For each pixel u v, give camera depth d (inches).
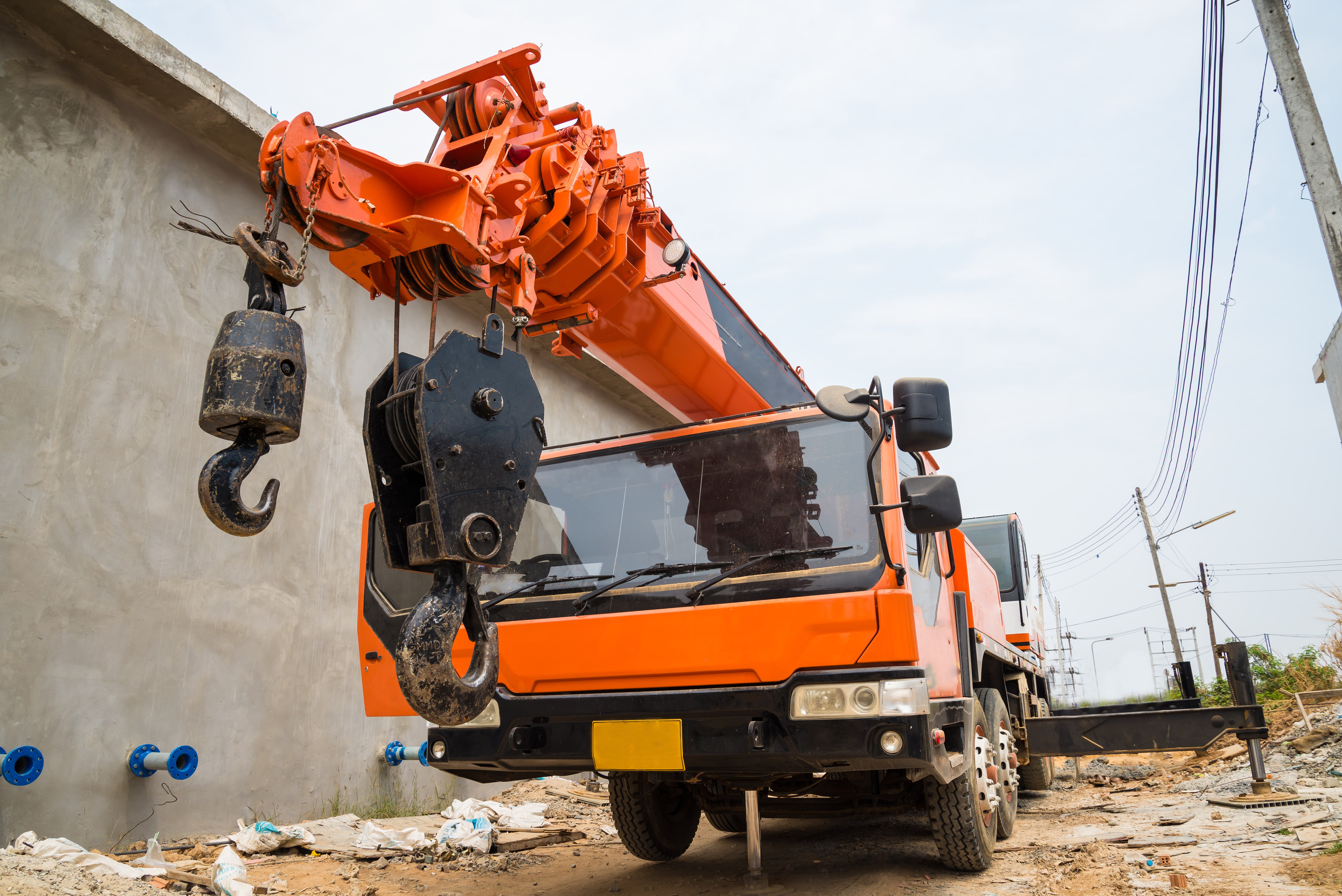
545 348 436.5
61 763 212.2
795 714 133.0
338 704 291.4
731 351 215.5
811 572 142.9
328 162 104.2
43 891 128.7
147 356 247.4
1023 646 351.9
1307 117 255.6
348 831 247.3
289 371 90.4
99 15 229.3
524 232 148.5
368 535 180.9
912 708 127.8
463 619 96.5
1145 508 1286.9
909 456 191.6
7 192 220.2
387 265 120.5
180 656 243.9
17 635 207.9
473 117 148.6
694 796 199.9
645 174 172.2
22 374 217.5
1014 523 372.2
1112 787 345.1
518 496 102.1
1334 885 144.6
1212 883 154.1
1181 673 359.3
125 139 249.1
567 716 148.2
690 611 143.9
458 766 162.7
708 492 162.6
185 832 237.5
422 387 93.2
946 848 176.1
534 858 218.4
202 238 268.5
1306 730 355.3
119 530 233.8
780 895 162.7
